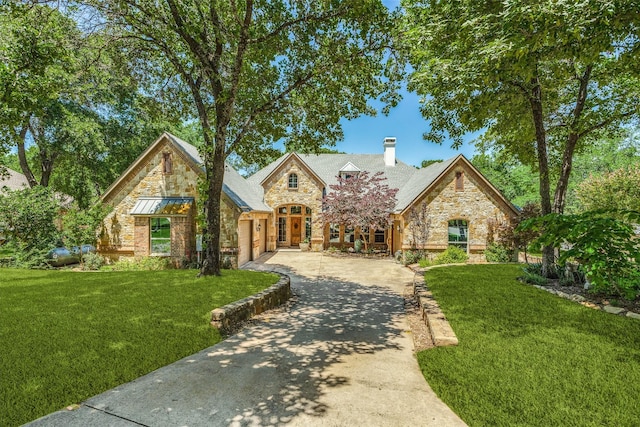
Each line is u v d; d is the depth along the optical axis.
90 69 12.05
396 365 5.14
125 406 3.74
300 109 12.05
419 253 18.95
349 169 25.83
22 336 5.56
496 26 6.00
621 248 5.42
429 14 8.26
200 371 4.77
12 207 15.84
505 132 11.77
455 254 17.41
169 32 10.75
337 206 21.56
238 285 9.73
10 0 8.05
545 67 8.84
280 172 24.58
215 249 11.30
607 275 5.62
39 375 4.26
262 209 21.08
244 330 6.93
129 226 16.86
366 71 10.45
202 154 10.97
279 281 10.43
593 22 4.78
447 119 11.22
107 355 4.94
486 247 19.16
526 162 13.21
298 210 25.47
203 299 8.11
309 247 24.52
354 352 5.70
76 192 24.86
